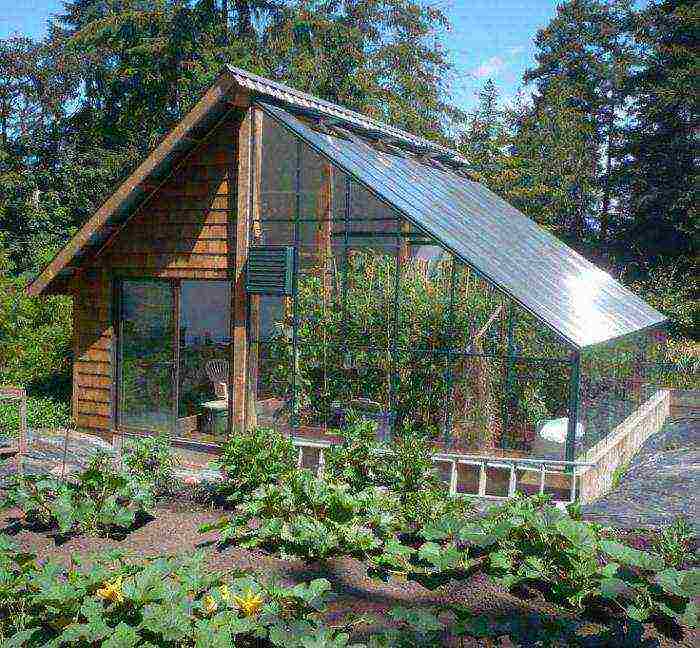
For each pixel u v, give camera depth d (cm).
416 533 632
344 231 1137
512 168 3797
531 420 1048
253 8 3578
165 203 1256
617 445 1126
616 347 1151
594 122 4862
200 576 480
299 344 1175
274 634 416
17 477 714
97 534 661
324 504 632
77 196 3850
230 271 1209
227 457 753
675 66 4266
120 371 1326
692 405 1656
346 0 3503
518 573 526
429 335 1104
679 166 4103
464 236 1131
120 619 431
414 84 3525
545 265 1332
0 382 1564
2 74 3925
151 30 3628
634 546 588
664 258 4034
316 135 1171
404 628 455
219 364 1392
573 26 5178
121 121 3784
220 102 1140
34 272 2716
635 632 447
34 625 454
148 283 1293
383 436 1093
